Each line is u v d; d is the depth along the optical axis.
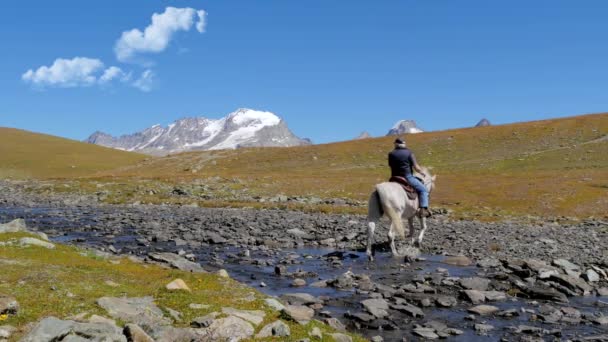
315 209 48.47
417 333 10.52
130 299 9.48
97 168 141.50
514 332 10.76
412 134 132.38
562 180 66.06
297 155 120.50
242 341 8.27
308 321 9.72
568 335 10.57
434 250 22.91
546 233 31.64
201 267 16.59
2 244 13.10
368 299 12.91
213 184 72.12
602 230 34.88
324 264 19.17
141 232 28.48
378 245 24.50
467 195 59.06
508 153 106.31
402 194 19.98
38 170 131.88
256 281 15.80
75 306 8.56
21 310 8.05
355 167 104.75
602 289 15.02
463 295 13.88
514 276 16.70
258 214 43.47
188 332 8.18
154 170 117.44
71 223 33.56
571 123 122.88
